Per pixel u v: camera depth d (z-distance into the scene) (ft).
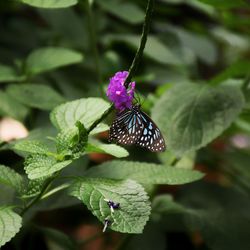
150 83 5.35
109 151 3.89
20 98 4.55
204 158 4.98
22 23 5.84
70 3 4.18
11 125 5.88
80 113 4.06
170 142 4.34
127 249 4.58
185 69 5.58
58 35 5.50
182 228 4.64
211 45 6.16
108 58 5.33
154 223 4.64
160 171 4.13
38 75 5.14
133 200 3.89
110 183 3.93
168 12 6.05
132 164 4.17
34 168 3.88
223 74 4.70
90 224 5.26
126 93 3.89
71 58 4.69
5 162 4.47
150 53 5.19
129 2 5.76
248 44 6.47
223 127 4.36
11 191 4.28
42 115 4.90
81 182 3.94
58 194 4.32
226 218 4.55
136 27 6.05
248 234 4.49
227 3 4.52
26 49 5.53
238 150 5.34
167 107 4.43
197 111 4.40
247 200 4.83
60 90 5.13
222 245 4.46
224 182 5.68
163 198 4.61
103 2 5.28
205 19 6.54
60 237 4.50
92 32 4.82
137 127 4.03
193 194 4.83
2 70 4.74
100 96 4.86
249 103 4.61
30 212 4.31
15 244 4.43
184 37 6.08
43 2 4.19
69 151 3.93
